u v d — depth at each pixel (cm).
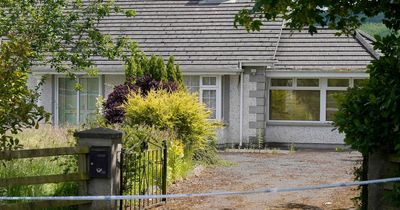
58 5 1412
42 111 892
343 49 2541
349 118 700
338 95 764
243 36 2567
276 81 2512
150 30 2656
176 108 1670
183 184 1402
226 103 2472
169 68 2139
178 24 2673
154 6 2788
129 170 1047
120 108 1861
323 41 2584
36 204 873
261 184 1419
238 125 2462
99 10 1462
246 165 1816
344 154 2203
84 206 942
